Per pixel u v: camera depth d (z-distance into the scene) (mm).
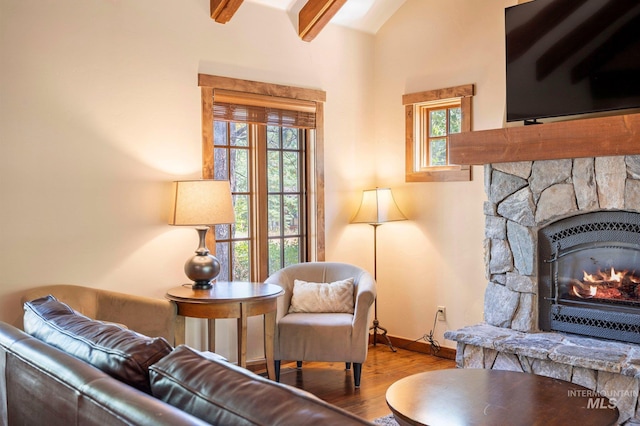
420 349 5242
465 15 4875
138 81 4008
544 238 4098
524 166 4117
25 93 3523
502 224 4266
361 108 5480
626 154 3559
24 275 3521
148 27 4047
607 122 3613
